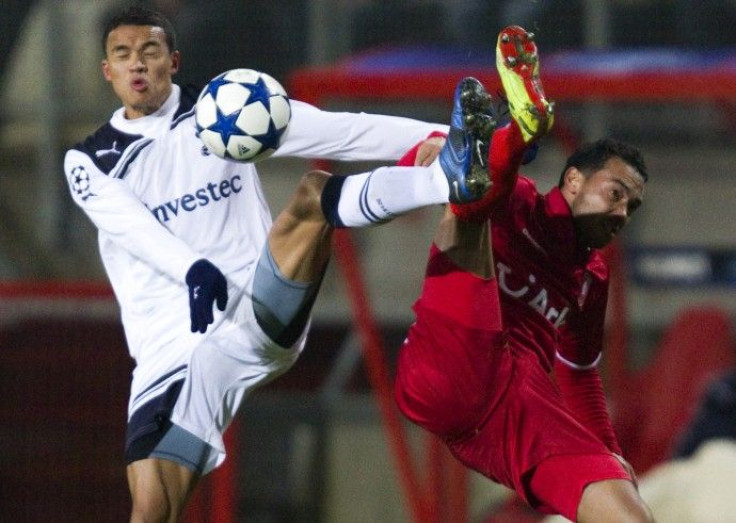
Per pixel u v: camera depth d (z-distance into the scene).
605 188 16.06
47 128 37.03
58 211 37.00
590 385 17.59
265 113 15.02
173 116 16.98
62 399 34.56
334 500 36.59
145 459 16.69
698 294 38.22
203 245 16.81
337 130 16.86
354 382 37.12
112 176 16.78
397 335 38.00
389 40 36.72
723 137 38.62
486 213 14.77
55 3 37.12
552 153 37.66
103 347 34.94
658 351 36.97
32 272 36.62
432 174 14.62
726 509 26.91
